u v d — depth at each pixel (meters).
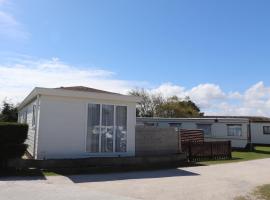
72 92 13.94
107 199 7.73
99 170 12.91
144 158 15.34
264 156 21.92
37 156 13.09
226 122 29.56
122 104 15.45
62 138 13.69
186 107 54.59
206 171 13.45
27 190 8.43
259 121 35.84
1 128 11.77
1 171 11.59
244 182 10.79
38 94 13.58
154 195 8.39
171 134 18.28
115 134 15.16
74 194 8.12
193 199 8.08
